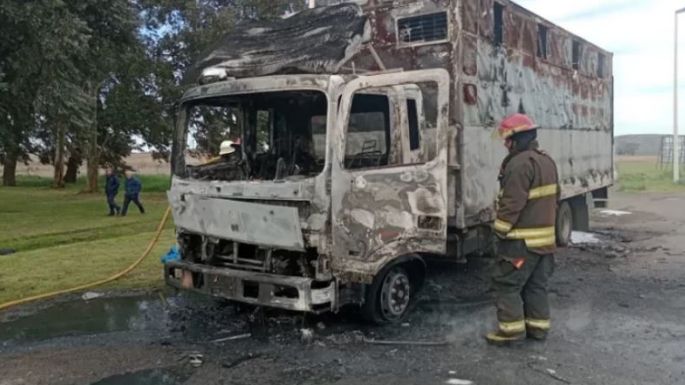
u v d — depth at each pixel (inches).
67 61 637.3
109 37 743.1
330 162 205.6
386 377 182.5
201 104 250.8
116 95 1102.4
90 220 641.0
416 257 233.1
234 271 223.1
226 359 199.6
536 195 202.8
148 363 196.4
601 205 478.0
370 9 266.1
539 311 212.4
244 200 217.9
